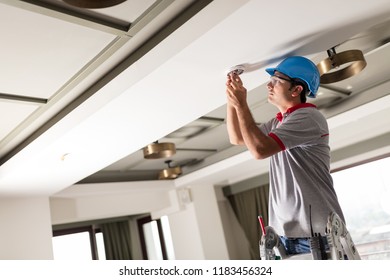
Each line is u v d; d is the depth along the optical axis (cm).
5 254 443
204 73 244
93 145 341
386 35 300
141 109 282
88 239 735
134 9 204
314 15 197
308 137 163
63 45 223
